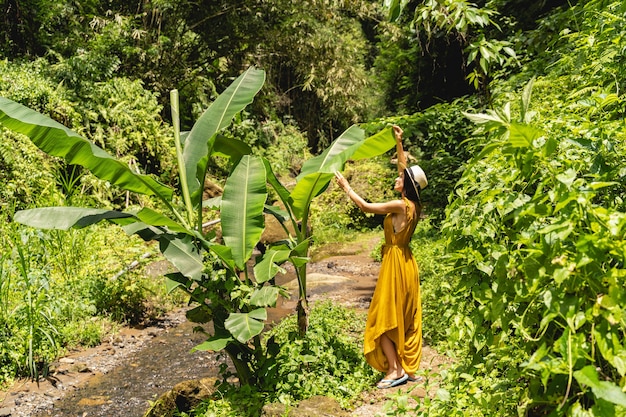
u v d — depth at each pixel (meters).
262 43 21.69
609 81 4.09
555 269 2.48
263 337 7.47
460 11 4.89
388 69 21.97
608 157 3.11
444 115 8.88
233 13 20.11
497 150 3.56
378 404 5.03
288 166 23.08
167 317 9.88
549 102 5.40
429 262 9.23
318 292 10.84
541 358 2.68
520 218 3.07
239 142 5.96
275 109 26.36
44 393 6.93
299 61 23.03
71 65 15.73
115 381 7.33
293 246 5.94
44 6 17.09
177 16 19.95
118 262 10.22
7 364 7.35
